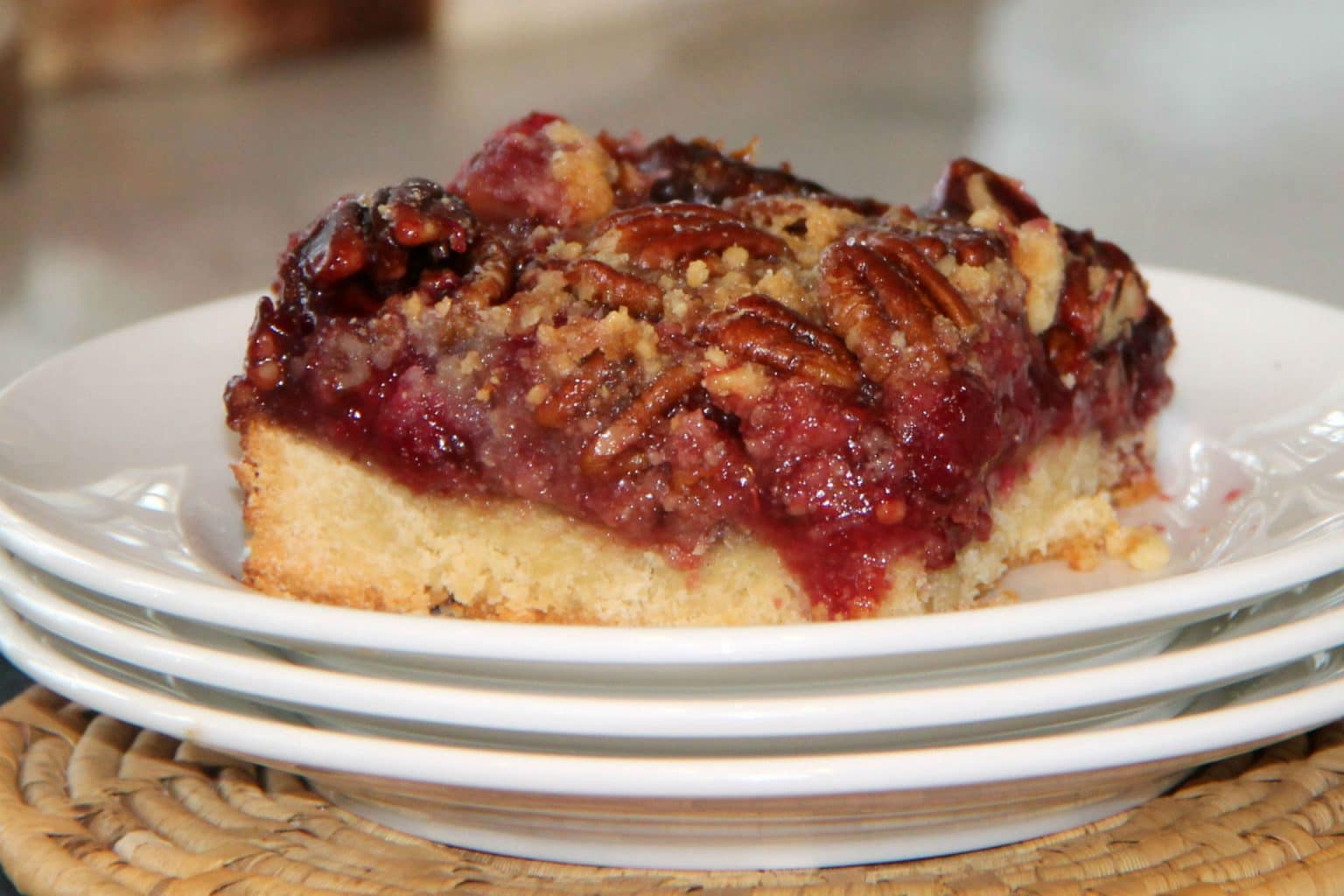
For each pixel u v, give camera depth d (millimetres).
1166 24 2168
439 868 439
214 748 424
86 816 449
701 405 480
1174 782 463
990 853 446
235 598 426
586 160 515
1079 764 410
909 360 479
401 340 490
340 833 452
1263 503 531
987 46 2021
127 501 501
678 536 484
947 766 408
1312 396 545
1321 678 442
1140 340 546
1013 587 521
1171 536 538
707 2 2186
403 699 413
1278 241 1156
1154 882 430
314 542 500
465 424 488
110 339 529
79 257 1120
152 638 426
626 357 482
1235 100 1696
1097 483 541
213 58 1687
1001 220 521
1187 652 417
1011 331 498
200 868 436
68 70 1576
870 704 408
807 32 2115
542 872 442
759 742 417
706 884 437
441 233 492
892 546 480
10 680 509
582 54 1877
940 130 1517
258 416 498
